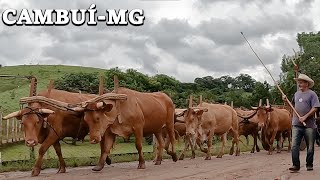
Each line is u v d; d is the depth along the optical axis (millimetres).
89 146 25656
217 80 72938
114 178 12141
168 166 15891
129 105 14742
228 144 33906
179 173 13305
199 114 19500
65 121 14008
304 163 15805
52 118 13516
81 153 21922
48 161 16453
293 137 12922
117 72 38250
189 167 15344
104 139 14453
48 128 13531
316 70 42875
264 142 24297
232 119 23000
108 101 14094
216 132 21281
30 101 13195
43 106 13414
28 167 15008
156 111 16109
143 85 40250
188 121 19391
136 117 14789
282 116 25047
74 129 14312
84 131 14711
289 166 15094
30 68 82250
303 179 11305
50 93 14195
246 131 26125
